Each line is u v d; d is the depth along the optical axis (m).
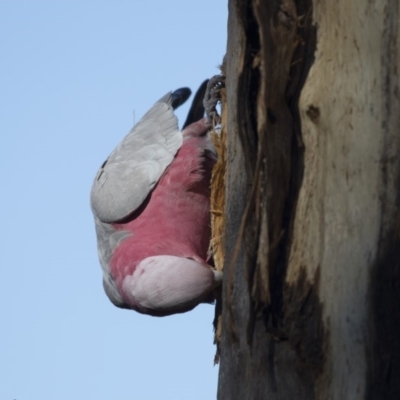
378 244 6.93
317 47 7.10
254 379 7.31
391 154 6.99
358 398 6.81
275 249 7.05
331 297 6.91
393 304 6.92
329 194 6.98
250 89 7.32
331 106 7.01
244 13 7.38
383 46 7.06
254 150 7.27
